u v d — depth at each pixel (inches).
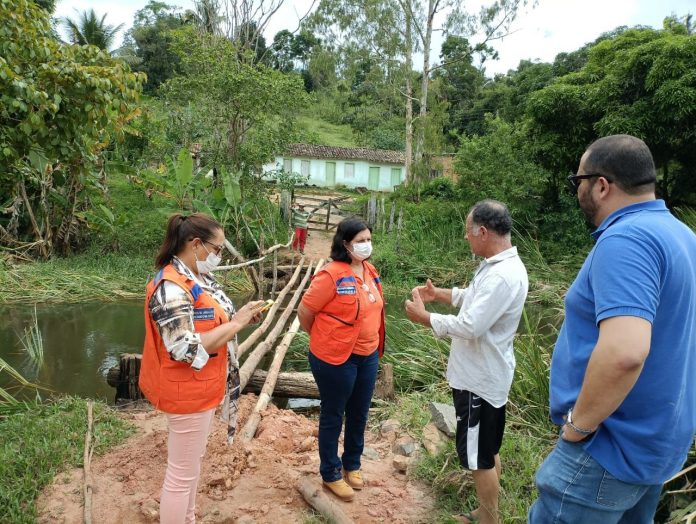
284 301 398.6
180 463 96.7
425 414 165.5
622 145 67.1
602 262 62.9
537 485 72.5
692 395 65.4
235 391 109.2
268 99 558.3
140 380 99.3
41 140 226.2
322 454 120.0
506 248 105.7
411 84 945.5
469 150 641.6
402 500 123.5
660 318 62.0
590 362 60.6
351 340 112.5
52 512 111.4
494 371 103.9
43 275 401.7
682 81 456.8
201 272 98.6
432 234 574.9
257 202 572.7
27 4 213.2
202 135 608.1
